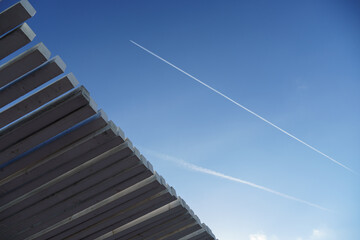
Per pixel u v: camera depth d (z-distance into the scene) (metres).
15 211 2.67
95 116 2.36
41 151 2.39
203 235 3.61
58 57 2.10
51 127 2.28
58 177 2.62
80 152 2.42
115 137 2.44
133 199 2.90
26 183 2.54
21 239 2.90
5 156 2.34
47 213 2.75
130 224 3.24
